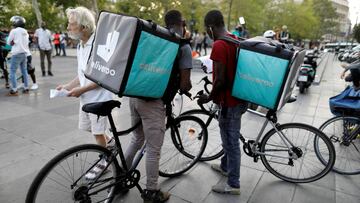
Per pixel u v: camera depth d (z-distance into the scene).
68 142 3.95
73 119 4.88
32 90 6.96
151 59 2.01
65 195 2.13
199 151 3.38
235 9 25.11
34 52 16.72
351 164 3.50
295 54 2.34
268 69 2.42
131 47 1.87
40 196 2.01
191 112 3.42
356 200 2.87
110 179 2.39
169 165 3.27
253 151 3.13
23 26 6.32
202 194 2.88
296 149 2.99
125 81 1.92
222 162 3.22
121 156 2.45
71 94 2.66
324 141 3.02
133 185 2.59
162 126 2.46
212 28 2.65
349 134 3.45
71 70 10.68
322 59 21.52
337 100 3.51
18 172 3.13
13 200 2.64
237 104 2.70
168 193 2.75
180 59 2.36
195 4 26.44
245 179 3.19
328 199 2.87
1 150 3.64
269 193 2.94
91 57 2.21
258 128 4.80
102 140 3.05
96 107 2.21
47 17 25.45
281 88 2.41
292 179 3.13
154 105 2.38
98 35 2.15
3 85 7.50
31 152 3.62
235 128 2.76
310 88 9.13
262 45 2.47
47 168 1.98
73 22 2.65
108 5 27.81
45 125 4.57
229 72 2.61
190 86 2.47
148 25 1.94
